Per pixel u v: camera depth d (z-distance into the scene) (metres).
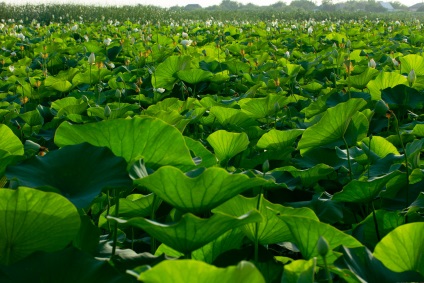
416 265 2.10
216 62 8.49
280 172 3.79
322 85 7.36
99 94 6.72
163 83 7.26
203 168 2.42
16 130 5.32
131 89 7.30
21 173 2.48
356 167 4.05
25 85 7.25
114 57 10.96
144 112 5.16
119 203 2.75
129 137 2.65
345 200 3.09
